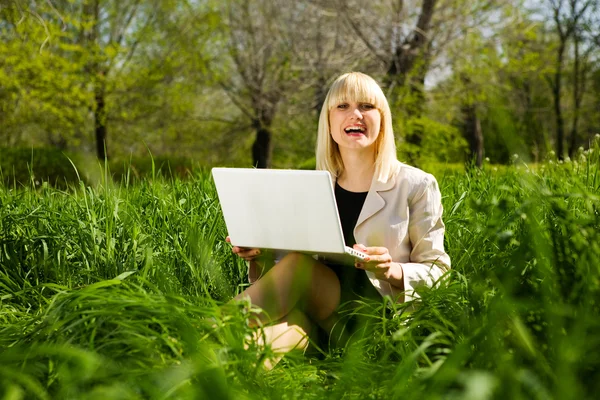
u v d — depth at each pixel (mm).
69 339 2113
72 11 19719
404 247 3139
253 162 21641
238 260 3697
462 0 15594
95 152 21469
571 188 3170
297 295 2799
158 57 20906
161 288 3057
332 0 15750
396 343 2471
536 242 2043
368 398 1906
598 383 1726
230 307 2201
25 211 4066
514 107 20922
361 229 3150
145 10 21141
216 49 20906
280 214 2846
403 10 15711
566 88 25609
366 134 3166
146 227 3811
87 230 3660
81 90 18625
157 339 2070
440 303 2592
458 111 17938
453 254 3486
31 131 24578
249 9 19812
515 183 3998
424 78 15820
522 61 16750
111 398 1756
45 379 2037
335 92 3221
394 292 3047
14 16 11438
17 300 3408
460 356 1762
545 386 1772
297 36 17469
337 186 3312
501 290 2045
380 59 15562
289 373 2297
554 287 2008
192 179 5168
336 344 2846
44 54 15914
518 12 16391
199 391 1760
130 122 21266
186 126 22406
